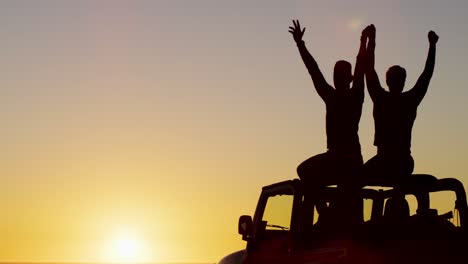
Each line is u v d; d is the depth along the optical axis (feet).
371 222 27.50
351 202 28.37
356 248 24.80
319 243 26.78
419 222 26.22
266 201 32.42
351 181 28.60
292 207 28.17
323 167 29.63
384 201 34.42
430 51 32.04
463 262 24.66
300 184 28.37
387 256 24.63
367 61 31.40
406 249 24.66
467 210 27.86
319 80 31.24
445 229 26.23
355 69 31.53
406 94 31.04
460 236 25.62
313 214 28.94
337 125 30.83
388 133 30.42
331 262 25.31
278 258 29.50
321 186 29.53
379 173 30.12
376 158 30.37
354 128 31.09
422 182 29.48
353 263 24.68
